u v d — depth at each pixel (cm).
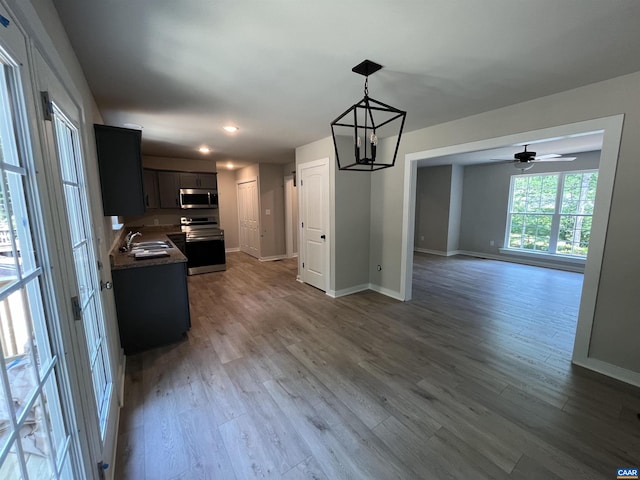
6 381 66
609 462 153
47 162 94
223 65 190
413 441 168
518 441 167
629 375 221
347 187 418
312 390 215
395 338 295
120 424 182
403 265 404
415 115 301
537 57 183
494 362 250
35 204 85
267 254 686
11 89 78
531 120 259
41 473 79
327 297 423
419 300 408
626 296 220
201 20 142
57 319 92
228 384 222
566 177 582
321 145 421
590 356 239
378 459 157
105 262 212
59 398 94
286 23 146
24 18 80
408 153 379
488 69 198
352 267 440
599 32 154
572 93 234
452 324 327
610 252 225
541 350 270
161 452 161
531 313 358
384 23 146
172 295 282
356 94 242
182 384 223
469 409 194
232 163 669
